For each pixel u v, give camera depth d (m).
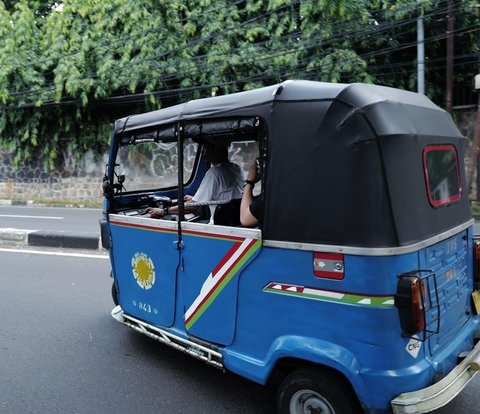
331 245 2.43
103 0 14.98
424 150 2.64
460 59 12.58
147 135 3.72
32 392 3.45
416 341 2.45
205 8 14.28
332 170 2.45
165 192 4.57
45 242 8.49
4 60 15.81
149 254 3.58
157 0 14.34
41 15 18.03
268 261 2.71
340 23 11.80
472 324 3.11
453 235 2.88
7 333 4.56
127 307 3.93
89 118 16.50
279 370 2.89
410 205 2.46
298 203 2.56
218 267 3.01
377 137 2.34
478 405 3.13
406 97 2.80
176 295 3.38
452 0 10.74
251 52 13.38
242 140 3.79
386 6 11.68
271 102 2.71
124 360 3.95
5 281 6.30
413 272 2.39
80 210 14.61
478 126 10.69
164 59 14.53
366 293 2.33
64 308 5.23
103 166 16.80
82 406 3.26
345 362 2.39
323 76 11.96
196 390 3.45
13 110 16.77
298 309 2.60
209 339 3.14
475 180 11.26
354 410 2.49
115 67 14.69
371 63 12.66
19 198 17.89
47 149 17.02
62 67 14.92
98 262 7.18
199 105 3.16
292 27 13.05
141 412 3.17
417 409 2.29
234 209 3.56
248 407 3.22
